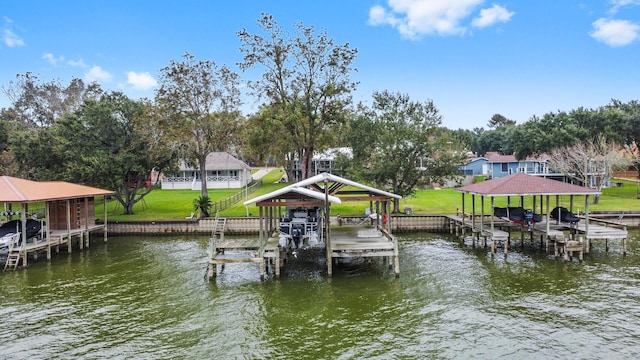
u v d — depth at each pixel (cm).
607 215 3291
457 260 2361
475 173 7025
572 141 4622
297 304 1688
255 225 3325
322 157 5381
